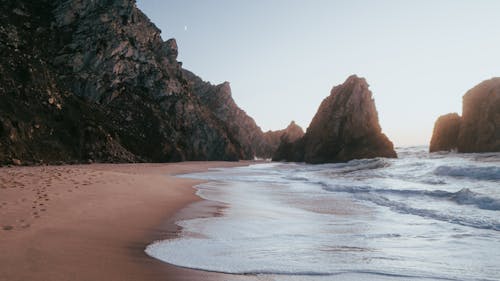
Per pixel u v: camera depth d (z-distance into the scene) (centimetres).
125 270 705
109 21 6372
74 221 1096
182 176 3597
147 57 6900
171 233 1084
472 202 1777
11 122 3581
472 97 5353
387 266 809
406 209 1688
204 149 7656
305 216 1529
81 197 1480
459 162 3675
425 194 2130
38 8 5922
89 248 839
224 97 11900
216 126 8356
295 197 2181
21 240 847
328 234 1168
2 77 3975
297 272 750
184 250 891
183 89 7831
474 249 984
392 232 1212
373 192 2342
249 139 11912
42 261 716
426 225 1332
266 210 1659
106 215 1234
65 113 4541
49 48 5472
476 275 754
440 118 6359
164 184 2391
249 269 759
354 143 6253
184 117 7331
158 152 5897
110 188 1834
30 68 4369
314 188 2678
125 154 5084
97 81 5725
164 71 7381
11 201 1256
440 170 3123
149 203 1597
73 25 5988
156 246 915
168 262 782
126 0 6919
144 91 6756
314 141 6938
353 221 1415
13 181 1698
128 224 1145
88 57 5816
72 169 2648
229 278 696
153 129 6169
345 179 3306
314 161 6594
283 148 8675
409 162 4250
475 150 5175
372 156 5869
